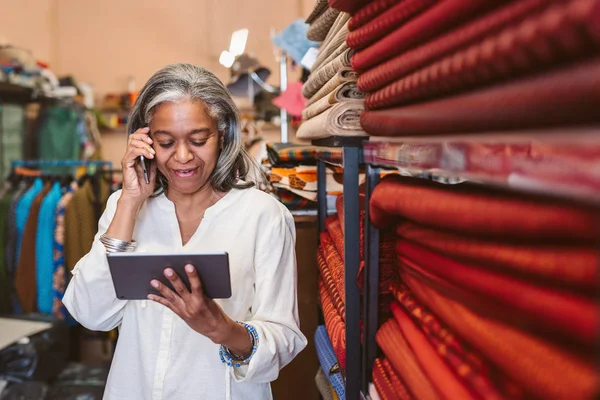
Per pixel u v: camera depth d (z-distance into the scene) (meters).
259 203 1.42
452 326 0.67
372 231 1.03
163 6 6.95
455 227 0.63
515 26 0.44
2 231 3.63
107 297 1.36
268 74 3.74
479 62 0.49
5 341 2.76
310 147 2.21
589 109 0.37
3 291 3.64
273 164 2.27
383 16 0.77
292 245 1.48
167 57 7.00
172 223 1.41
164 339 1.36
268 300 1.37
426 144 0.67
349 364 1.16
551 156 0.41
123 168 1.31
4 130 4.36
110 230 1.31
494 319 0.58
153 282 1.08
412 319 0.89
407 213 0.78
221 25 6.96
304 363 2.30
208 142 1.27
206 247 1.39
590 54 0.38
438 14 0.58
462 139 0.57
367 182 1.00
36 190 3.73
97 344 3.63
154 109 1.24
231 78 3.79
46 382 2.88
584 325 0.40
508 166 0.47
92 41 6.94
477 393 0.60
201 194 1.41
